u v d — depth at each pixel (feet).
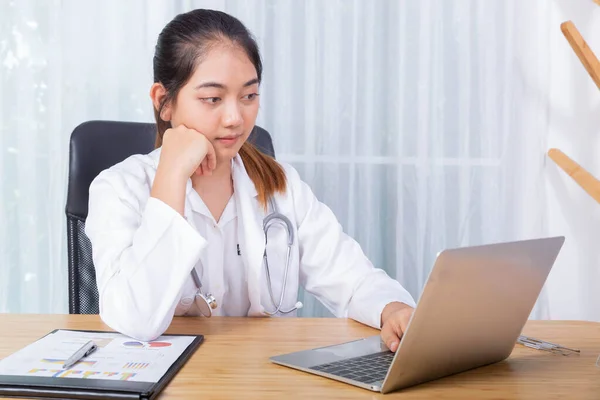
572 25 7.99
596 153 8.96
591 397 2.71
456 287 2.65
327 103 8.45
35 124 8.15
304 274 4.99
